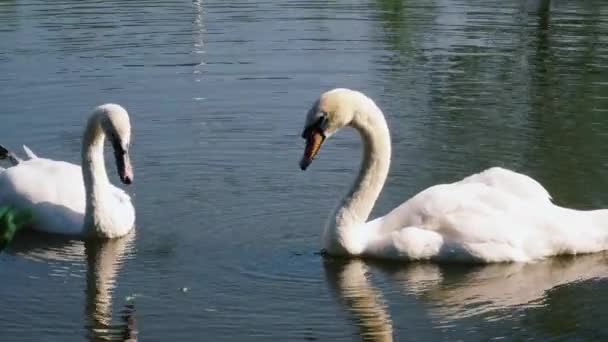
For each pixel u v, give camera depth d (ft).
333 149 57.82
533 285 40.63
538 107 63.87
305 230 46.39
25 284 40.81
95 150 45.88
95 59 74.74
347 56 76.07
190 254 43.80
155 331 36.37
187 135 59.77
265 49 78.07
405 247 42.63
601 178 52.42
